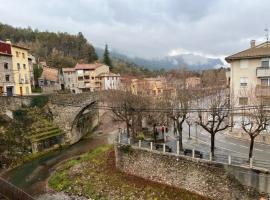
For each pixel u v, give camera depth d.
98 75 92.31
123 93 40.12
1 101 42.28
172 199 23.67
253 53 37.34
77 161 36.41
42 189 29.11
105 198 25.80
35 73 76.31
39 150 41.34
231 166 21.92
